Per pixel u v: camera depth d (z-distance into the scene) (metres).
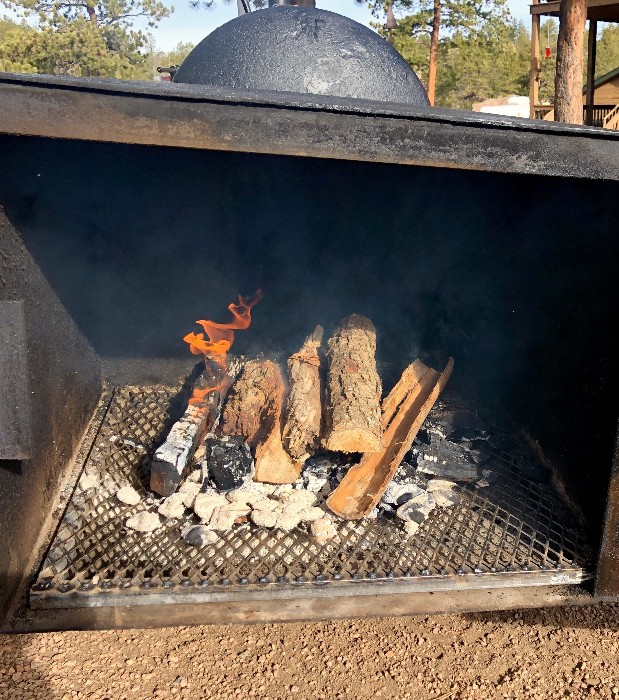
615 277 1.32
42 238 1.51
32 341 1.40
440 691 1.57
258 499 1.66
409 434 1.82
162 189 1.97
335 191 2.00
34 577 1.37
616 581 1.43
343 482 1.70
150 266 2.15
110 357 2.30
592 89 10.06
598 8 8.71
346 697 1.54
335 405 1.71
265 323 2.28
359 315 2.12
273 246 2.15
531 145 1.20
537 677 1.61
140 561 1.44
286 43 1.86
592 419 1.48
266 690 1.56
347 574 1.42
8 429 1.23
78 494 1.68
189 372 2.36
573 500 1.62
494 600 1.40
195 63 2.01
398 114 1.14
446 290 2.22
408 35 10.62
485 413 2.15
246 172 1.94
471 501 1.71
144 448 1.95
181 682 1.58
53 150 1.48
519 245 1.78
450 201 1.98
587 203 1.39
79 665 1.62
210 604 1.35
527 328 1.80
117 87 1.06
